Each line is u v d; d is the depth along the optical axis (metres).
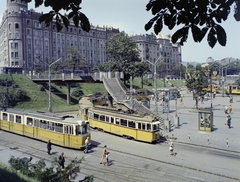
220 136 28.33
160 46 138.50
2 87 52.22
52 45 93.38
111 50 66.94
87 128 24.20
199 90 45.62
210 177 17.14
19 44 84.06
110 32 117.00
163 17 4.05
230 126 33.66
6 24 85.56
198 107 51.00
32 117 27.52
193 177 17.17
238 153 22.48
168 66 143.00
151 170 18.50
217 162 20.06
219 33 3.81
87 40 106.88
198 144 25.12
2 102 45.97
